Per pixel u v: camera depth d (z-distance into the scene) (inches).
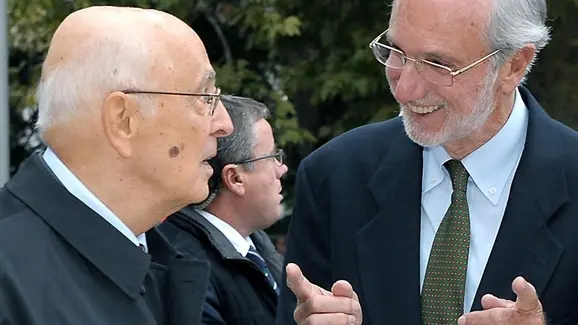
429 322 104.2
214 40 323.3
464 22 98.3
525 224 103.0
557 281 101.5
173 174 86.4
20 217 82.0
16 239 79.7
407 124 103.1
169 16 88.5
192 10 313.4
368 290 106.6
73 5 308.2
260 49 314.0
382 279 106.4
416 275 105.6
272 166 142.5
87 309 79.2
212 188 139.1
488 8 99.1
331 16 299.9
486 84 100.8
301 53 307.7
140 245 89.8
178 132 86.0
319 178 113.3
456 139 102.6
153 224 89.4
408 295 105.0
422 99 100.4
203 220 133.7
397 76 102.3
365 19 299.6
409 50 99.7
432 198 107.7
